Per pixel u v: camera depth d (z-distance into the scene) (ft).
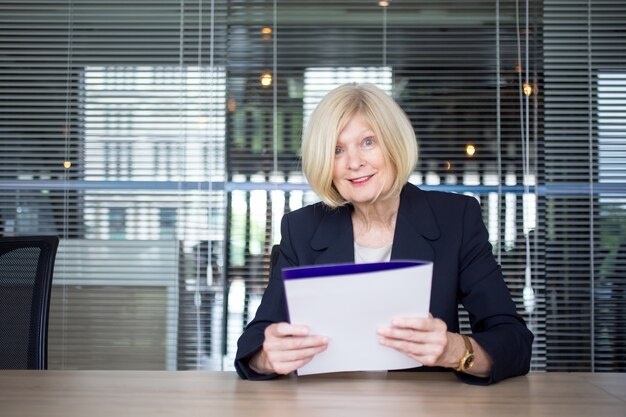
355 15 11.20
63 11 11.24
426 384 4.07
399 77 11.12
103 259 11.02
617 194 11.07
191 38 11.24
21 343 5.83
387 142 4.80
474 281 4.88
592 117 11.16
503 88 11.14
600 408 3.51
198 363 10.95
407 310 3.80
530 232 11.02
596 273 10.99
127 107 11.18
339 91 4.91
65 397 3.75
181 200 11.09
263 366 4.14
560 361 10.89
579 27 11.24
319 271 3.70
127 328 10.96
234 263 11.03
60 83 11.17
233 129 11.13
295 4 11.23
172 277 11.02
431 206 5.15
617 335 10.91
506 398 3.72
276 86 11.16
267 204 11.07
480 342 4.09
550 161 11.10
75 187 11.07
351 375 4.33
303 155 4.96
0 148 11.10
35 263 6.00
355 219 5.27
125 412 3.42
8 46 11.19
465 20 11.19
